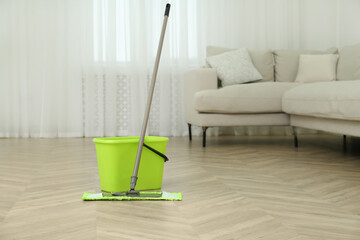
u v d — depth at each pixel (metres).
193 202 1.44
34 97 4.31
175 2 4.42
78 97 4.35
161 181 1.70
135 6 4.39
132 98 4.40
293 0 4.61
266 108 3.20
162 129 4.45
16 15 4.28
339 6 4.64
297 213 1.29
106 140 1.62
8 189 1.68
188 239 1.04
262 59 3.95
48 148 3.22
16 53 4.29
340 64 3.70
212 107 3.15
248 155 2.74
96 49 4.38
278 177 1.93
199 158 2.60
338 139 3.89
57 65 4.31
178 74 4.45
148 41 4.44
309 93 2.69
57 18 4.30
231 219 1.22
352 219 1.22
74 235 1.08
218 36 4.50
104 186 1.64
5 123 4.29
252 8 4.54
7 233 1.10
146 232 1.10
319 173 2.04
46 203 1.44
